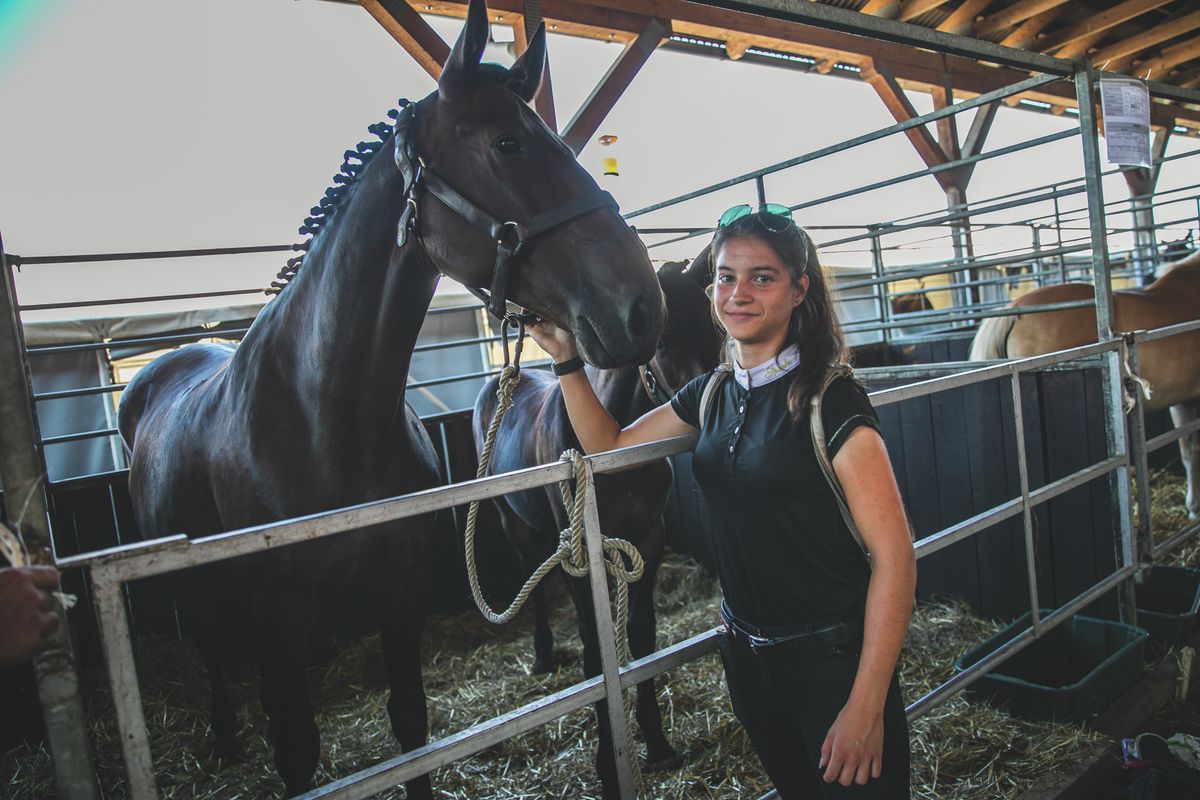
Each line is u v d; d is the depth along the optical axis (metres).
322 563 1.36
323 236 1.39
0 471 0.68
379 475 1.43
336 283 1.32
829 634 0.99
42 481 0.71
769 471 0.98
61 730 0.69
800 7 1.39
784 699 1.06
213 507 1.57
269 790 2.08
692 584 3.54
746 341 1.04
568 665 2.82
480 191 1.19
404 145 1.24
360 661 3.01
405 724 1.54
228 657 2.86
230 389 1.52
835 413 0.95
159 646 2.87
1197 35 8.39
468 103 1.21
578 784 1.95
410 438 1.57
